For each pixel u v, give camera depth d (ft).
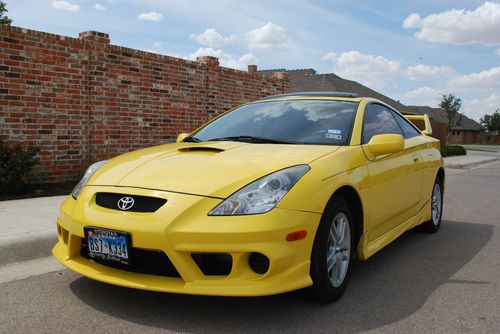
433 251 16.78
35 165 23.95
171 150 12.83
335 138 13.19
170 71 31.50
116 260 10.28
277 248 9.83
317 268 10.78
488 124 306.35
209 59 34.71
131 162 12.10
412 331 10.17
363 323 10.50
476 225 21.56
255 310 10.96
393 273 14.16
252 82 39.06
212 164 11.11
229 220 9.73
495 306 11.67
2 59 23.08
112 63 27.78
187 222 9.78
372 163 13.20
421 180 17.03
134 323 10.21
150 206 10.21
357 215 12.57
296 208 10.21
